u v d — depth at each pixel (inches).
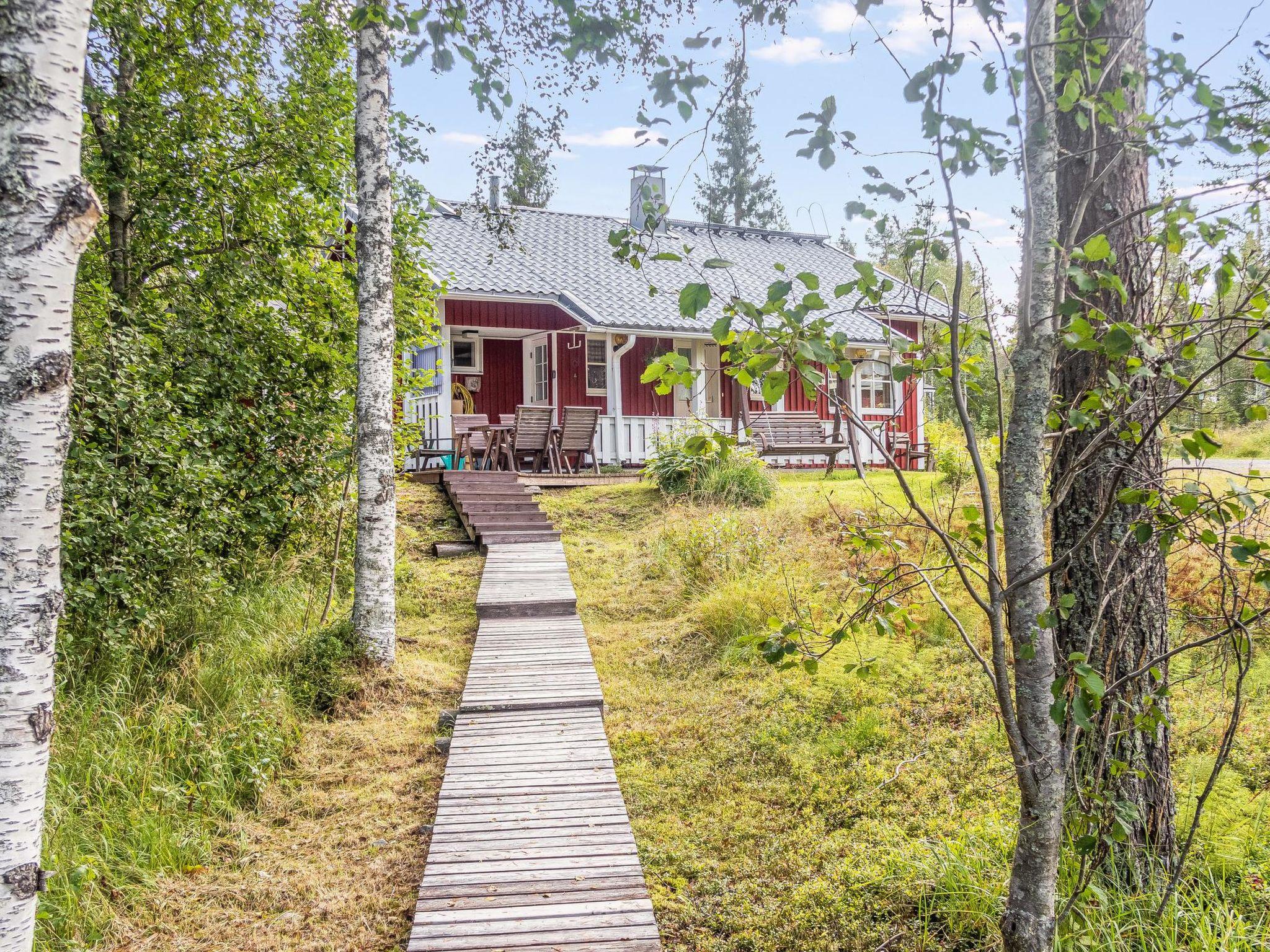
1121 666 146.8
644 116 120.1
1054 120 108.6
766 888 174.2
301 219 392.5
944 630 277.3
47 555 95.7
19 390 93.0
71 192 95.5
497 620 354.9
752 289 710.5
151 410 274.5
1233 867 151.7
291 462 372.2
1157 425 103.6
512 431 577.6
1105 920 139.2
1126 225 145.1
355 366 387.2
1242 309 97.3
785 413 625.9
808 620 286.8
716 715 254.5
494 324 673.0
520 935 149.7
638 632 336.8
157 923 167.3
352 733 251.9
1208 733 198.2
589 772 218.5
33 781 94.2
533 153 260.4
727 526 396.5
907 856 171.9
